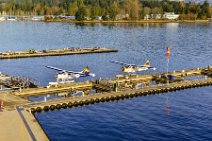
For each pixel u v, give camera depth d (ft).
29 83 324.19
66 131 220.23
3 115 223.10
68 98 275.18
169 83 336.70
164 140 208.13
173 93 314.35
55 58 498.69
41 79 363.15
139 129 224.94
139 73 405.18
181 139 209.77
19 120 213.66
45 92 306.76
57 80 353.51
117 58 508.53
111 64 458.50
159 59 505.25
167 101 288.71
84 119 241.96
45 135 191.42
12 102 256.52
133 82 348.59
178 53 563.48
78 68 429.79
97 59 496.23
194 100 293.23
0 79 333.83
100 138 209.97
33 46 618.44
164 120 242.17
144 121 239.71
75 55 529.04
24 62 462.19
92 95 286.05
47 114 249.55
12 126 203.21
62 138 209.67
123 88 312.91
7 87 312.91
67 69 422.41
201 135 216.13
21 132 194.39
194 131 222.48
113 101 285.23
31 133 193.16
